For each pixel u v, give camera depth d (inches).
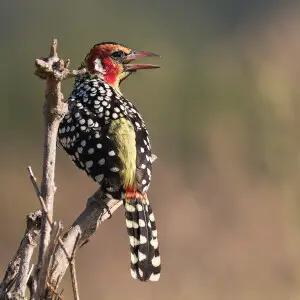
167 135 795.4
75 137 344.8
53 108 244.1
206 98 806.5
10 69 885.8
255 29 954.1
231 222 642.8
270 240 604.7
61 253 257.4
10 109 842.8
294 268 578.6
